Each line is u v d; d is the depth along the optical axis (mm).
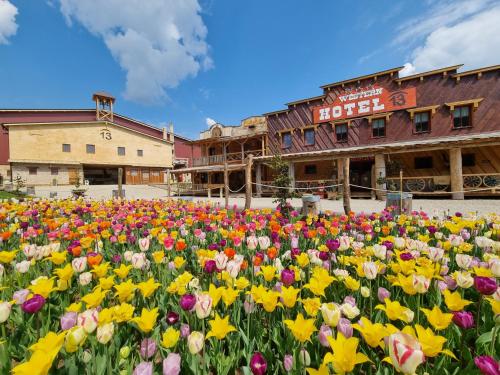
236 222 4320
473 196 14289
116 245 3686
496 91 14297
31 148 28188
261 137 22891
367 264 1797
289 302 1396
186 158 45188
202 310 1266
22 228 4020
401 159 16734
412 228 3902
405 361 818
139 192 26328
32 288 1564
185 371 1337
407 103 16766
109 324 1204
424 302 2004
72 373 1192
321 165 19734
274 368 1395
